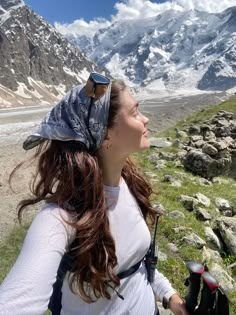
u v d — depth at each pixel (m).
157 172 4.74
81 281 0.68
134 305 0.75
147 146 0.75
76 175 0.68
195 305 0.83
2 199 4.04
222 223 3.32
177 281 2.41
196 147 6.16
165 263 2.54
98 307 0.72
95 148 0.71
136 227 0.76
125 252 0.73
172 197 3.74
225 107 10.09
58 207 0.66
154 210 0.90
